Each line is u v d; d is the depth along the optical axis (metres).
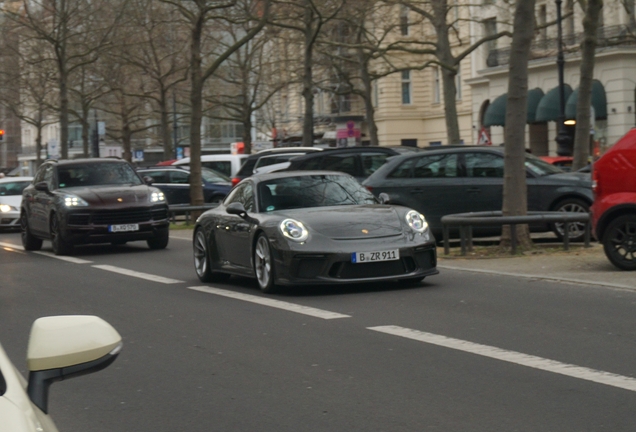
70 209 21.06
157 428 6.31
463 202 19.22
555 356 8.11
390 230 12.55
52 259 20.52
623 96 49.25
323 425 6.20
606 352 8.23
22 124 124.00
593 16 28.12
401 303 11.47
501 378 7.35
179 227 30.12
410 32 64.12
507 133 17.25
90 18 47.09
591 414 6.21
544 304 11.09
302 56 49.25
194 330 10.19
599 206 14.07
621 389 6.88
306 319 10.55
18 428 2.54
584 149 28.86
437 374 7.57
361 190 14.02
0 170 103.69
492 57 57.78
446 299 11.70
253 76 59.03
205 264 14.75
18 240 28.20
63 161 23.25
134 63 50.56
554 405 6.47
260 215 13.20
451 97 38.09
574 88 51.84
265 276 12.91
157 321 10.93
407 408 6.55
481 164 19.34
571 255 16.48
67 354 3.07
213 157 41.47
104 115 87.88
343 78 47.25
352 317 10.55
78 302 12.97
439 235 20.19
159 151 105.69
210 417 6.54
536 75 54.81
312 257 12.18
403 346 8.77
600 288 12.35
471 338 9.05
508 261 16.03
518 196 17.09
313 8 34.31
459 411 6.41
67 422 6.56
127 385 7.65
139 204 21.41
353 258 12.12
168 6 47.25
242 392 7.23
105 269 17.53
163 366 8.35
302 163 23.73
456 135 38.12
